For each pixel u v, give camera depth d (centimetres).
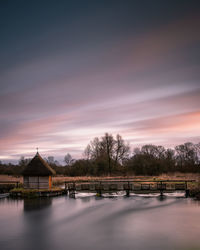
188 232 1761
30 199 3209
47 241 1614
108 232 1783
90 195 3603
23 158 8994
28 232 1811
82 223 2033
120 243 1555
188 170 7350
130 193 3781
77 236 1706
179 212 2388
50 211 2483
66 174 7262
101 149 8500
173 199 3169
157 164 7412
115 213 2377
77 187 3706
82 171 7288
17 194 3403
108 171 7538
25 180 3578
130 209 2552
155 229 1841
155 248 1465
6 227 1944
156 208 2586
